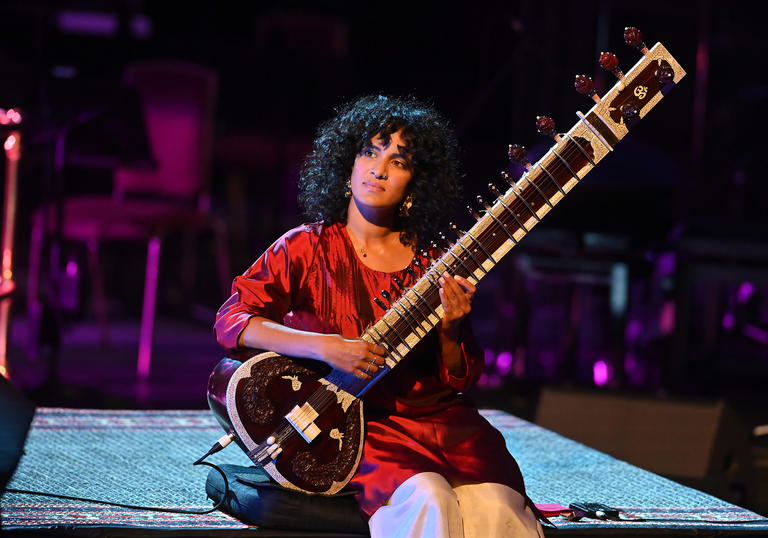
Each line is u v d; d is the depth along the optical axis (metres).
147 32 21.84
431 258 5.82
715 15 17.94
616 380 12.03
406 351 5.39
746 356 16.59
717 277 12.36
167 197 12.92
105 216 11.81
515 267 12.75
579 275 12.23
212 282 20.27
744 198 15.44
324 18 20.45
